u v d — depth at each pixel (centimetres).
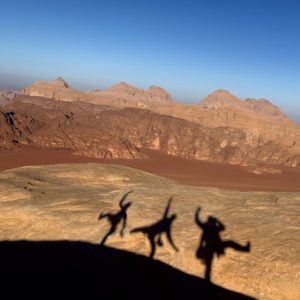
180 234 1928
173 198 2572
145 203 2433
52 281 1727
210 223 2006
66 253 1975
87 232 2159
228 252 1711
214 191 2875
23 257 1989
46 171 3725
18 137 13938
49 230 2245
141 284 1675
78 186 3250
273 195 2725
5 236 2266
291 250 1620
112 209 2434
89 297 1595
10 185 3002
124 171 4047
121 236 2041
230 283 1600
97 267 1820
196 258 1738
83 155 12938
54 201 2666
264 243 1708
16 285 1703
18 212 2469
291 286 1479
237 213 2153
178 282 1661
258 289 1534
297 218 1994
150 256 1842
